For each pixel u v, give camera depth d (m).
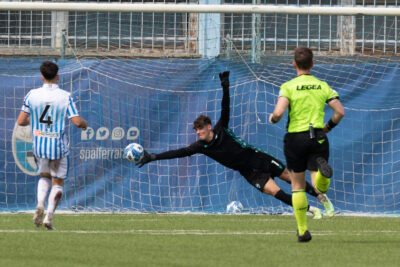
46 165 29.66
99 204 46.06
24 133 46.28
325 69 47.50
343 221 38.16
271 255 21.97
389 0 53.81
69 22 54.06
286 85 25.08
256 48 48.81
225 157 34.75
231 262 20.28
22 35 54.00
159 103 47.12
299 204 25.34
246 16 52.75
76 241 25.59
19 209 46.03
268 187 34.88
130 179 46.28
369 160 46.69
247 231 31.06
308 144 24.55
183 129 47.12
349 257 21.70
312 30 53.16
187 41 53.50
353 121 46.88
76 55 52.34
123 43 54.00
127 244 24.77
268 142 47.00
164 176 46.38
